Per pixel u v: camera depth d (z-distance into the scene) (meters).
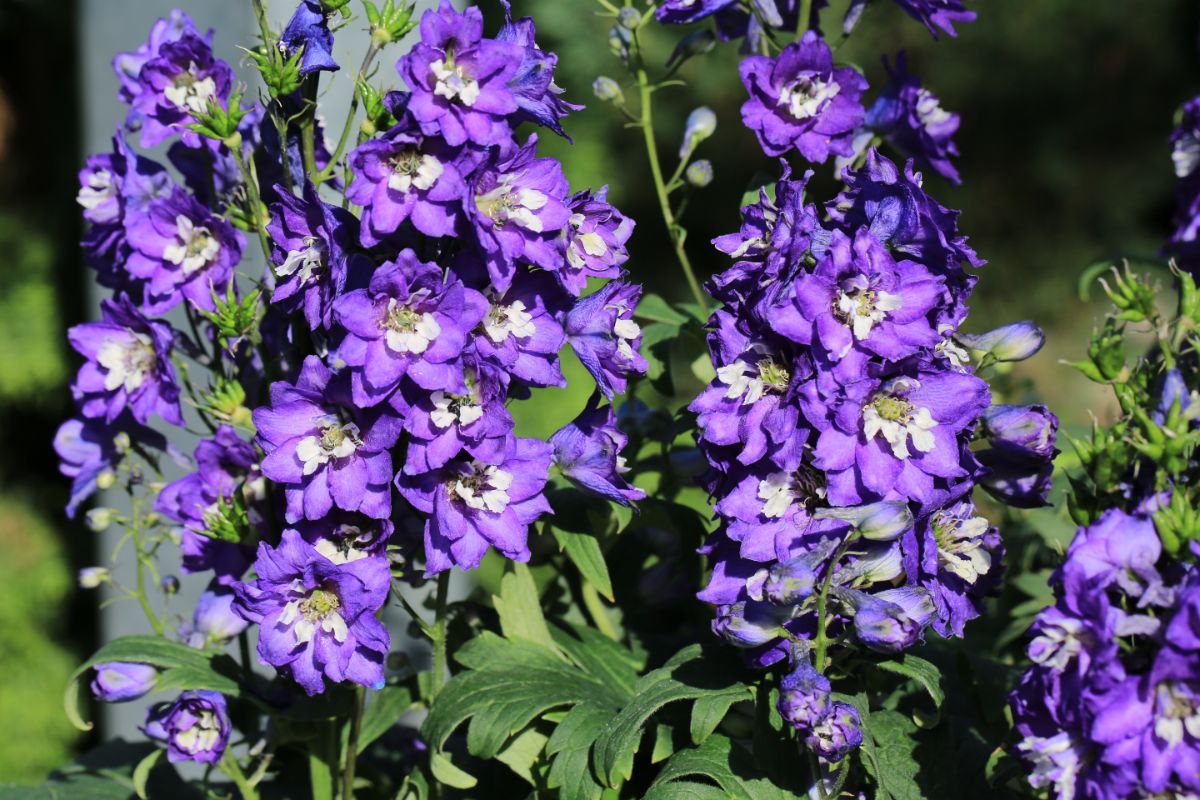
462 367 1.13
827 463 1.12
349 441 1.14
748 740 1.24
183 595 1.46
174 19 1.26
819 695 1.10
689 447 1.35
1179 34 3.96
